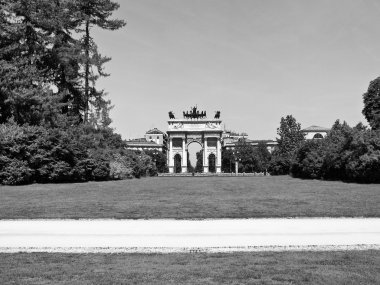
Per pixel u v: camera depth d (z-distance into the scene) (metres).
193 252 15.24
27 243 16.91
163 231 19.45
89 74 69.69
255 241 17.20
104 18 71.81
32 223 21.64
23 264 13.32
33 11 56.00
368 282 11.15
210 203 29.45
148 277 11.66
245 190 42.41
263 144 178.75
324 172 70.56
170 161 184.25
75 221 22.27
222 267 12.78
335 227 20.30
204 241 17.23
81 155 58.38
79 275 11.98
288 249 15.70
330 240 17.31
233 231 19.41
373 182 56.16
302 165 77.56
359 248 15.80
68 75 64.44
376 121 70.44
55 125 56.72
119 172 67.12
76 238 17.88
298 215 24.02
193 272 12.15
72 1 63.38
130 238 17.86
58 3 62.59
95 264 13.32
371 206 27.19
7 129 47.94
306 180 68.25
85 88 69.62
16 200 30.89
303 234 18.61
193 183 57.50
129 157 77.25
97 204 28.62
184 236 18.28
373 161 54.19
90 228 20.25
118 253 15.09
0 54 51.31
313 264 13.18
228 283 11.12
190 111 187.00
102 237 18.09
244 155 166.62
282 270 12.37
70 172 54.00
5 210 25.59
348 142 60.94
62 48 59.94
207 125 183.38
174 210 25.92
